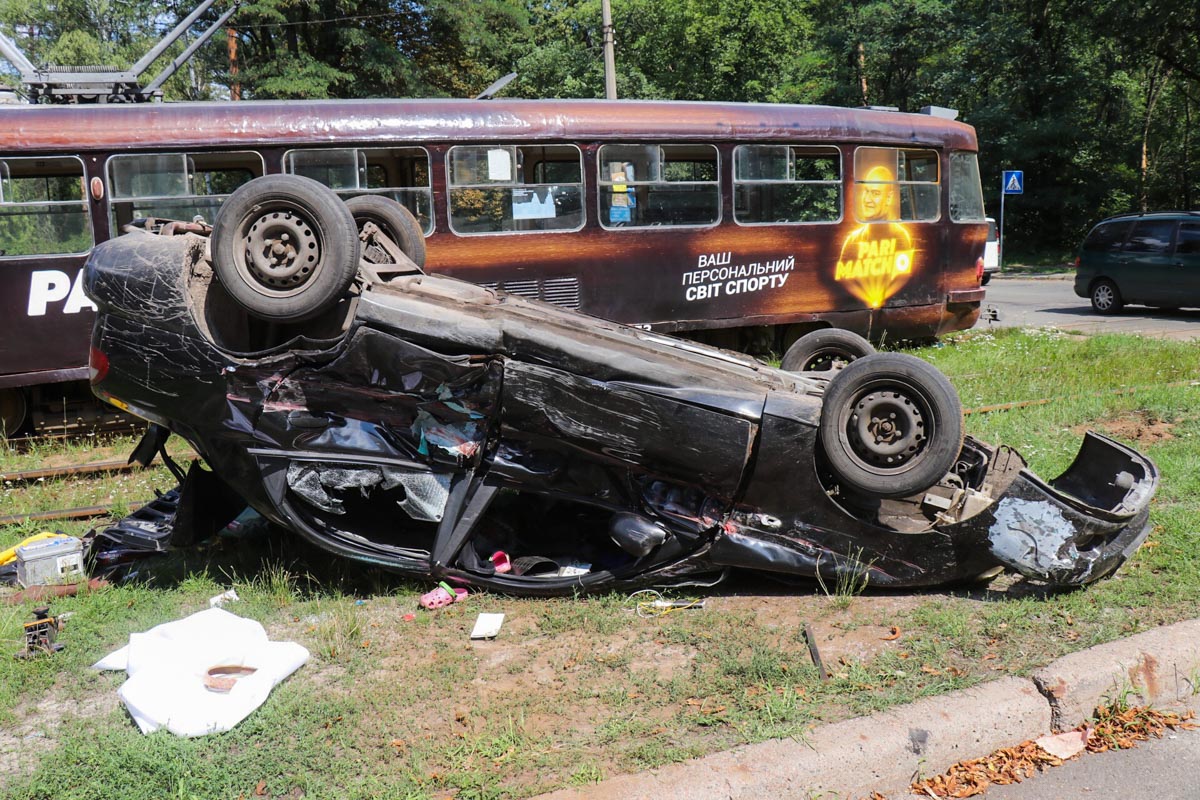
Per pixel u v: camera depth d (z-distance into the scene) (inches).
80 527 259.8
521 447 191.5
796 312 472.1
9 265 348.5
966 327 536.7
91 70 394.6
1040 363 458.9
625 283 430.9
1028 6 1430.9
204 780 132.6
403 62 1090.7
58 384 378.0
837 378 184.7
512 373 184.7
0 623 182.7
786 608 185.8
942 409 179.6
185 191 370.3
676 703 150.7
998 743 143.4
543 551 213.3
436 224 397.1
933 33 1523.1
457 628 182.7
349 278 185.5
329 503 193.5
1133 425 323.6
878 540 187.3
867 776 134.4
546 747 138.7
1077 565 177.3
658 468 187.6
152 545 216.2
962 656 161.8
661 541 189.9
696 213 443.2
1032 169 1512.1
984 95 1542.8
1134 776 137.9
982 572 186.5
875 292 492.7
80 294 358.0
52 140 351.9
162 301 187.0
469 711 150.3
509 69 1381.6
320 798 128.6
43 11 1598.2
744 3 1224.2
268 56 1125.7
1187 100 1530.5
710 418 183.6
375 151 387.9
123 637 181.6
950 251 516.4
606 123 418.6
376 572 204.7
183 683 152.8
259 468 192.4
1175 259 682.2
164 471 312.7
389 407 190.1
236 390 188.9
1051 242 1536.7
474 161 399.5
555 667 164.9
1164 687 156.5
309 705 151.6
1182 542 205.9
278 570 205.8
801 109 464.8
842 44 1556.3
